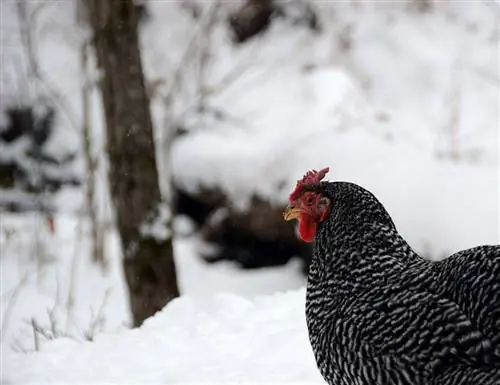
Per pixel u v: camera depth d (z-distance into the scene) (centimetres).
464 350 557
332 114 1792
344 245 634
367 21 2247
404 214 1441
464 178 1469
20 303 1493
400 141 1727
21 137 2239
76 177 2270
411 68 2070
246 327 976
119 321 1452
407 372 575
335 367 616
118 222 1323
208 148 1828
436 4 2241
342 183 661
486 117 1898
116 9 1288
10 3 2350
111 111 1307
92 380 815
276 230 1736
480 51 2081
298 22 2320
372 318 593
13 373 870
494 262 564
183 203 1867
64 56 2425
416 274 603
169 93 1927
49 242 1891
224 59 2233
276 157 1741
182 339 952
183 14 2403
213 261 1808
